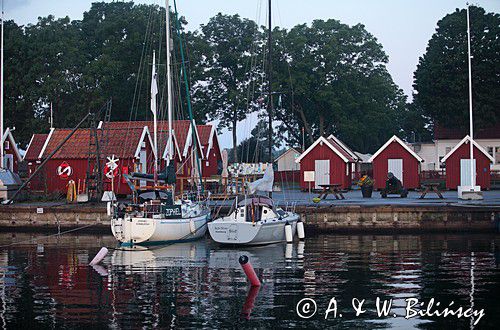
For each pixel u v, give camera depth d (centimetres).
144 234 3369
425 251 3188
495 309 2045
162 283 2469
